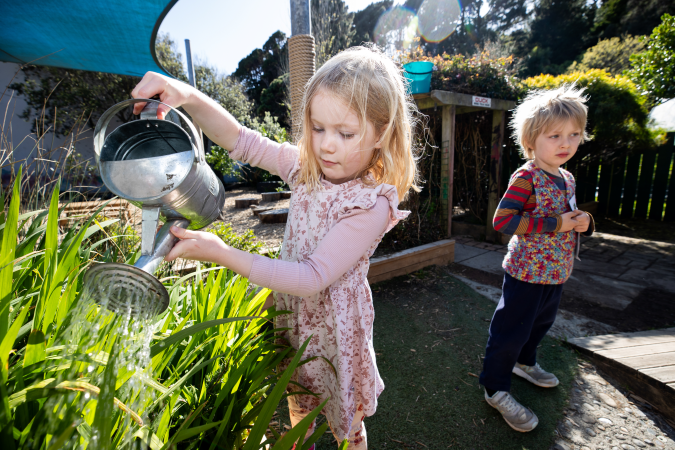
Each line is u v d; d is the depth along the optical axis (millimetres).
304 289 870
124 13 2609
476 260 4207
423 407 1792
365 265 1119
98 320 768
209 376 1121
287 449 747
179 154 763
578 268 3971
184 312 1399
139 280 615
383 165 1090
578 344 2291
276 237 4672
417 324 2635
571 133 1578
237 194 10242
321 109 905
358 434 1221
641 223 6031
